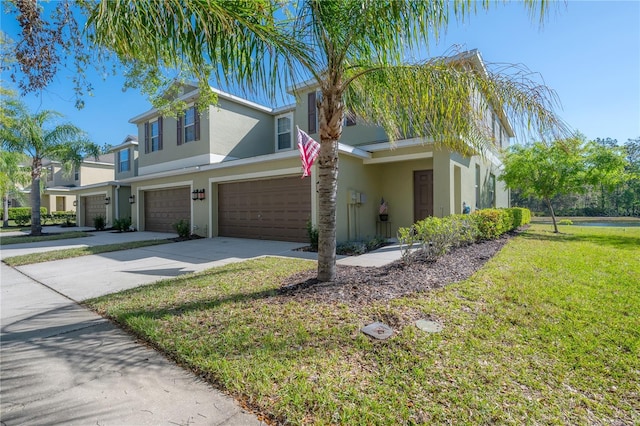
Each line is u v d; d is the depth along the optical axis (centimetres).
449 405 222
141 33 319
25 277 659
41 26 502
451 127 479
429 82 445
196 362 280
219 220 1323
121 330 368
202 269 677
